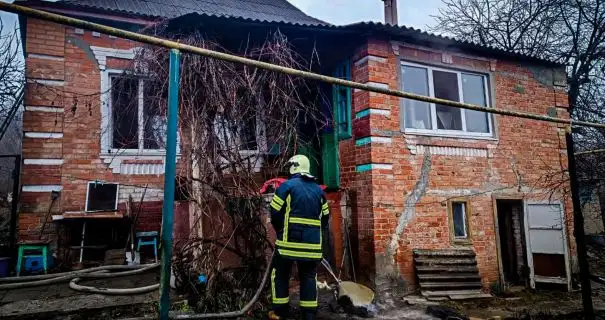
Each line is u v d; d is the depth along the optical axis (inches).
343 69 274.4
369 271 241.6
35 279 197.3
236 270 179.6
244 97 190.9
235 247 178.7
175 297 169.8
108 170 264.5
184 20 207.6
